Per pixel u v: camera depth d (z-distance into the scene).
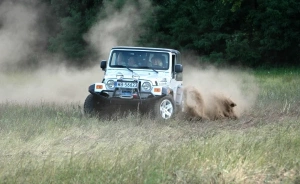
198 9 70.44
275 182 12.87
